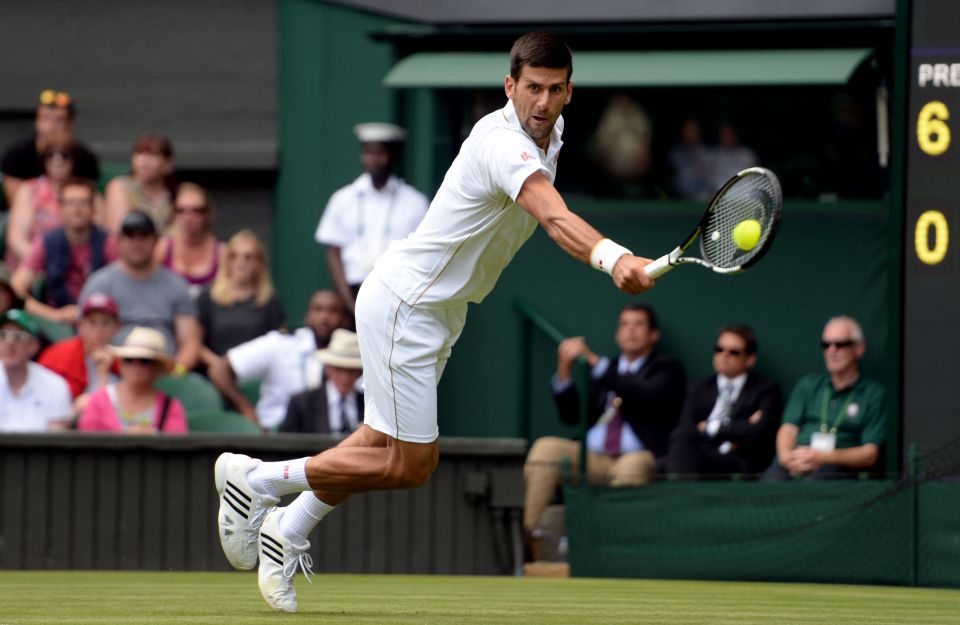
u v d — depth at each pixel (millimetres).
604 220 36656
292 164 41500
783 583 28016
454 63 37219
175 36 42500
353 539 30281
